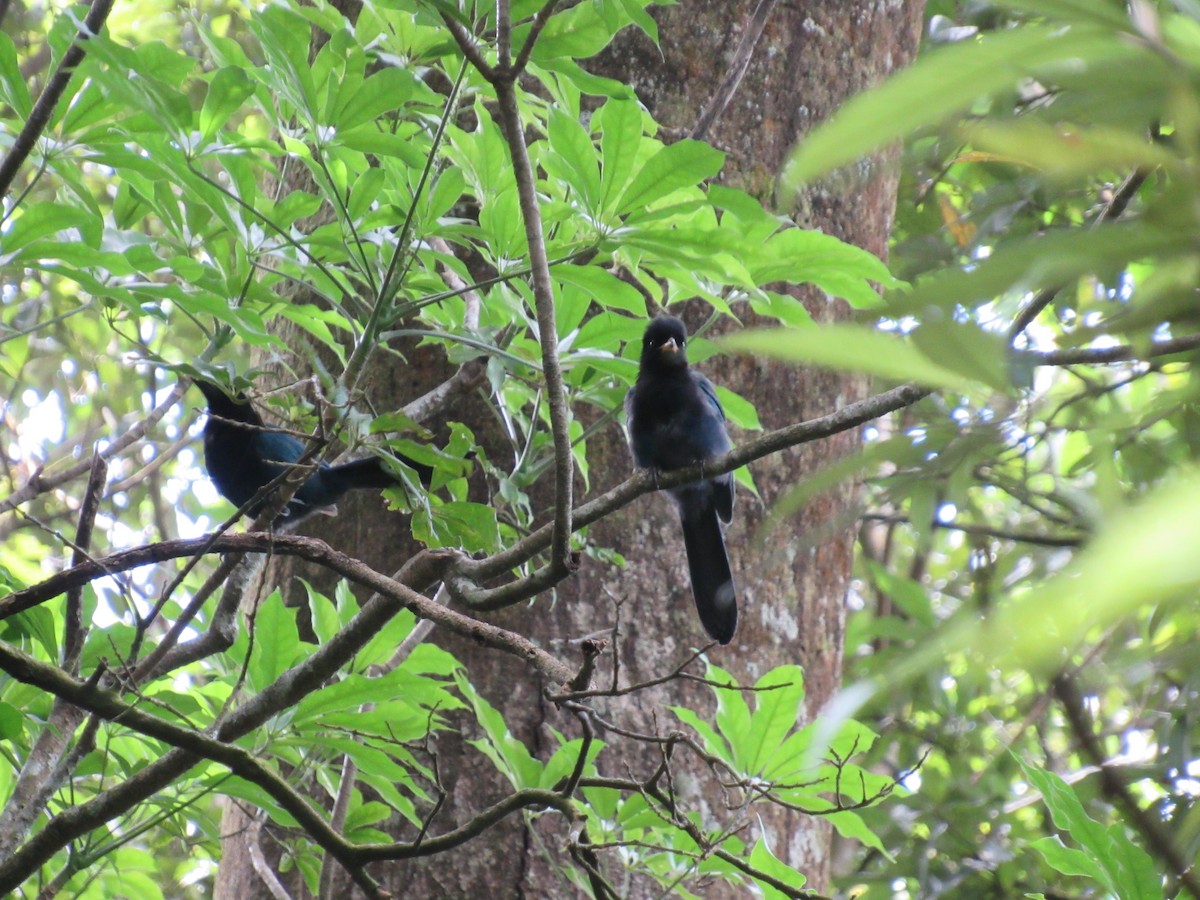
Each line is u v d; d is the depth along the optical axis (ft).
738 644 29.32
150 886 26.81
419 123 25.90
